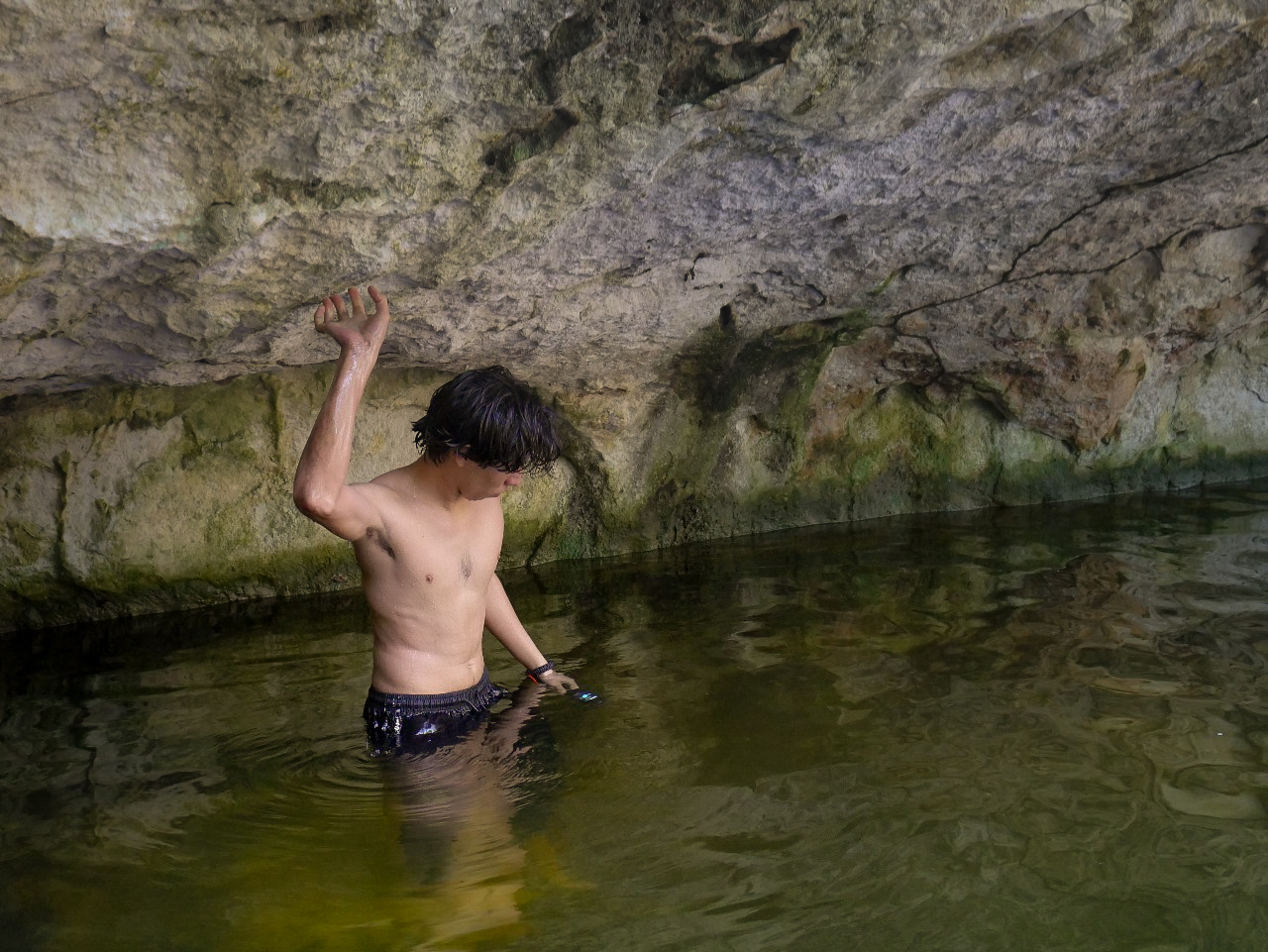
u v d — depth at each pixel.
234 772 2.57
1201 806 2.21
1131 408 5.67
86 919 1.95
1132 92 3.34
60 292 2.65
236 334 3.13
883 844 2.10
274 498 4.25
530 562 4.87
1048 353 5.20
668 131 2.82
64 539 3.89
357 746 2.68
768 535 5.21
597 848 2.12
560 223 3.10
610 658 3.34
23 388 3.38
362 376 2.40
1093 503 5.57
